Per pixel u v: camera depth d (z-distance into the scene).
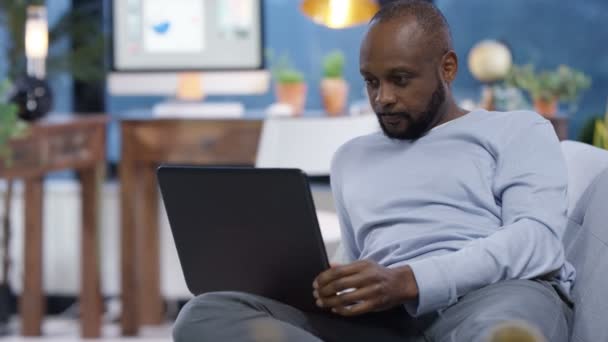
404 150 2.57
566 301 2.39
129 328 5.47
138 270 5.56
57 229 5.87
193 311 2.26
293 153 4.69
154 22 5.62
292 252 2.29
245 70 5.59
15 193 5.83
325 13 3.27
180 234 2.43
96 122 5.38
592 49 5.71
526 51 5.75
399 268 2.22
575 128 5.74
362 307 2.16
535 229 2.33
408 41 2.46
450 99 2.58
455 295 2.23
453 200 2.48
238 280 2.41
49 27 5.88
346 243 2.71
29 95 5.08
